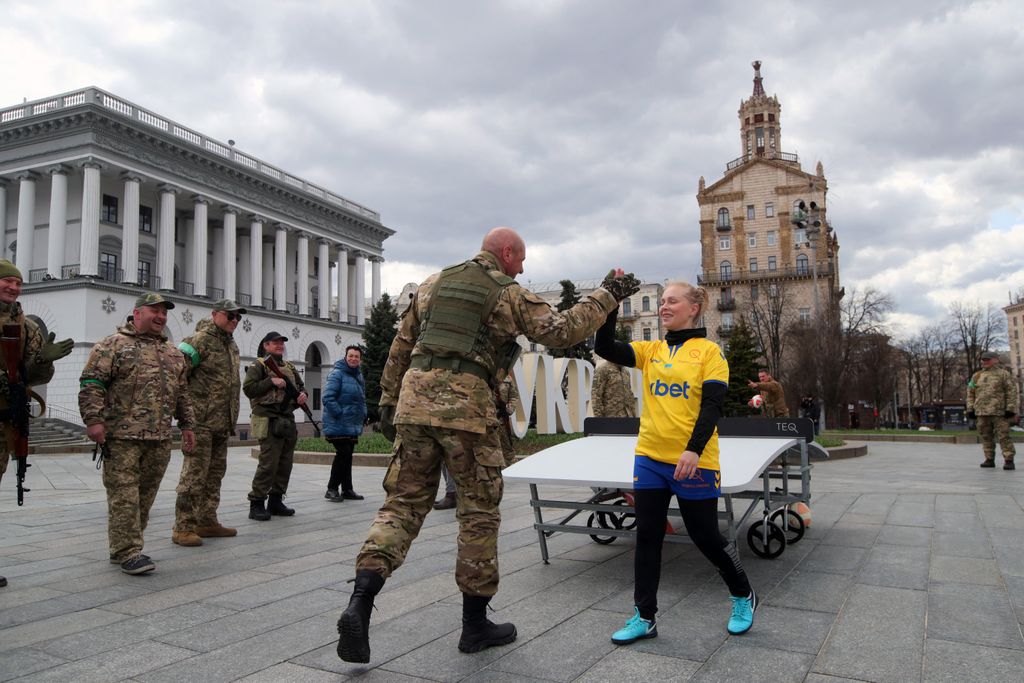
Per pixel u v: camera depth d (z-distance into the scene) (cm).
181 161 4225
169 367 536
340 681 286
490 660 308
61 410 3525
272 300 5422
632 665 299
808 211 3222
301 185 5328
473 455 318
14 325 456
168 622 372
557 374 1866
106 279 4028
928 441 2400
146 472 529
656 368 344
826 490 928
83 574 487
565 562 512
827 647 320
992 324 6744
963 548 533
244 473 1394
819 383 4184
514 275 365
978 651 312
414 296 353
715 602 400
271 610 394
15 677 294
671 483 331
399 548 303
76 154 3747
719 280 7506
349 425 895
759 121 8650
